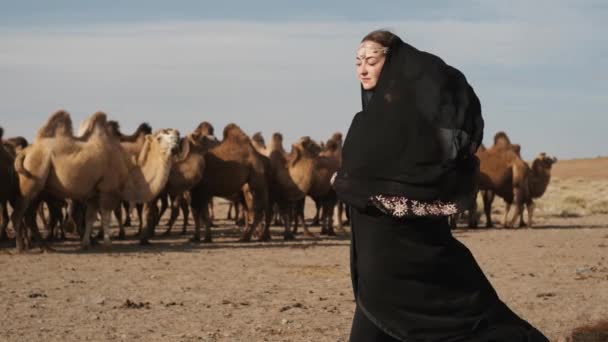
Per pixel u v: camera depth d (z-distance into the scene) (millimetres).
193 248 19453
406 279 4473
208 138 23797
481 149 27953
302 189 22469
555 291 12203
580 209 38406
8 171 17750
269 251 18766
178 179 20312
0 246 20078
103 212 18672
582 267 15359
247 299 11453
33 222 18359
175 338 8727
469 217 27484
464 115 4312
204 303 11086
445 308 4469
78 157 17922
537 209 39312
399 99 4383
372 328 4570
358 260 4590
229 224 30172
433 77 4348
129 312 10352
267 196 22062
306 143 22719
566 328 9148
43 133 17859
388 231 4449
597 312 10219
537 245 20422
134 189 19578
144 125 22109
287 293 12062
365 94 4625
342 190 4488
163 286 12734
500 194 27859
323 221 24797
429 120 4320
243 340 8656
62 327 9336
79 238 22969
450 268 4496
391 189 4395
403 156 4363
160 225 29078
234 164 21359
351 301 11312
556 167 116312
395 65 4441
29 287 12523
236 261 16469
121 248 19344
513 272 14672
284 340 8641
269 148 24438
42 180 17672
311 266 15656
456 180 4406
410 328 4465
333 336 8859
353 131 4504
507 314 4559
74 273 14312
